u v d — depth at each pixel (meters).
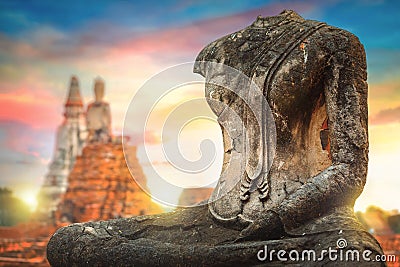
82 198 22.42
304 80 6.02
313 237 5.38
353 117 5.95
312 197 5.63
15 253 19.44
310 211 5.61
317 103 6.19
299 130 6.12
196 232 6.00
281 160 6.02
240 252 5.34
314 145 6.14
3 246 19.55
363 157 5.91
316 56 6.05
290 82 6.02
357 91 6.03
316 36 6.14
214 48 6.48
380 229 14.87
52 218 22.33
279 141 6.05
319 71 6.05
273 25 6.41
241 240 5.58
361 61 6.16
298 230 5.53
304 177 6.00
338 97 6.01
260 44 6.30
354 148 5.89
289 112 6.05
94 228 6.09
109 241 5.79
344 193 5.74
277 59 6.11
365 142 5.93
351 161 5.85
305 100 6.08
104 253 5.70
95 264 5.73
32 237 21.34
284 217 5.54
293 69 6.04
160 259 5.49
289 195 5.77
